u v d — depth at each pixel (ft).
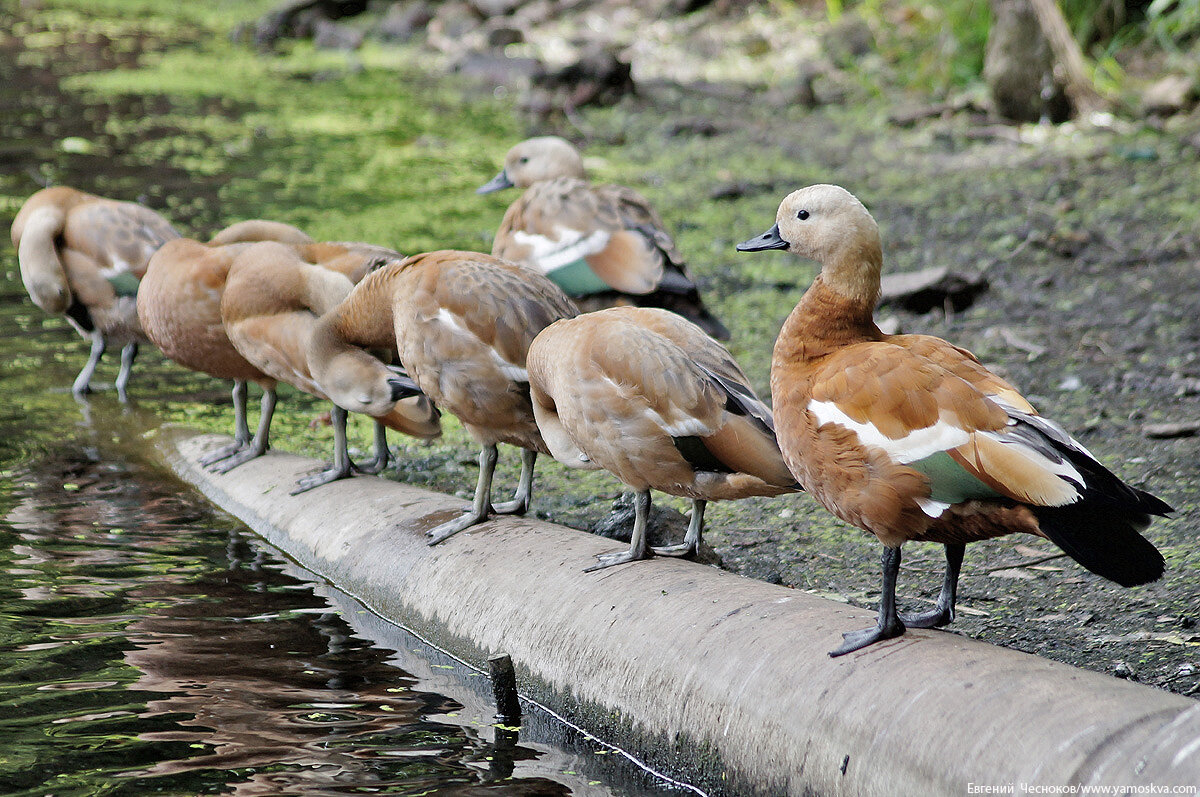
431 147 58.49
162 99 67.36
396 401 23.89
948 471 15.55
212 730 17.44
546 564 20.29
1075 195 46.60
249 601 21.88
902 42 68.23
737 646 16.87
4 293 39.14
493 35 76.79
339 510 23.95
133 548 23.71
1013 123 56.34
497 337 21.45
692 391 18.76
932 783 13.94
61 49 80.48
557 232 30.14
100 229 30.99
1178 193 45.75
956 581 17.49
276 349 24.72
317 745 17.21
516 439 22.33
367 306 23.16
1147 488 25.05
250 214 46.19
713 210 48.52
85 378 32.04
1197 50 59.06
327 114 64.95
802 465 17.02
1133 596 20.86
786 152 55.83
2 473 26.89
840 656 15.97
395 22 83.56
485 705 18.76
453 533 22.09
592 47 74.95
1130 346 33.60
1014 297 37.93
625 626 18.19
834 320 17.28
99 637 20.04
